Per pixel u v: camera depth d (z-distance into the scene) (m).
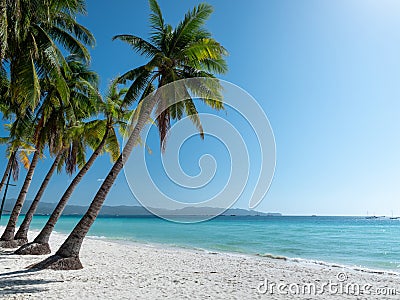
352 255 23.03
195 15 12.14
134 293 8.60
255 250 24.80
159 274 11.70
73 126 15.88
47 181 16.97
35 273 10.11
